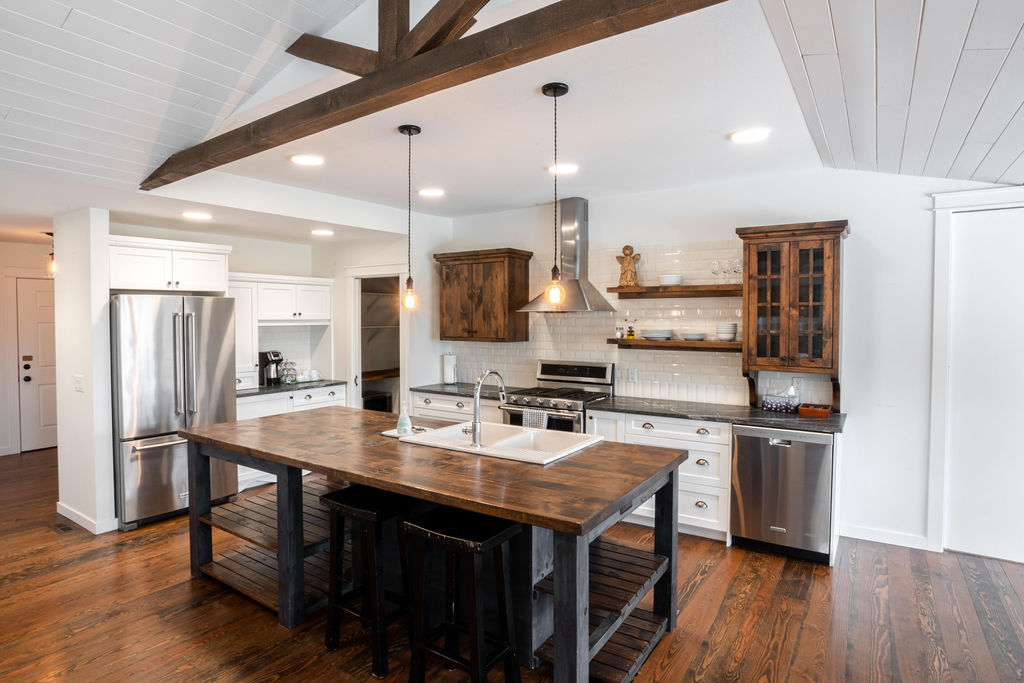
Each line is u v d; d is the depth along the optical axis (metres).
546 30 1.63
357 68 2.18
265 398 5.18
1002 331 3.52
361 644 2.70
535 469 2.54
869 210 3.80
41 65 2.36
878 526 3.86
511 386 5.46
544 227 5.17
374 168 3.86
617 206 4.79
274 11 2.26
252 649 2.64
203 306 4.41
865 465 3.88
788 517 3.58
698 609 2.99
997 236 3.50
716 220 4.33
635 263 4.68
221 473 4.58
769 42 2.06
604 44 2.09
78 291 4.11
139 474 4.11
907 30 1.69
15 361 6.23
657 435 4.06
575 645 2.00
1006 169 3.09
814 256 3.64
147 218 4.47
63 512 4.37
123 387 4.02
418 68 1.94
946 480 3.71
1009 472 3.54
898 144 2.96
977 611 2.96
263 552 3.56
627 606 2.37
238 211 4.17
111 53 2.35
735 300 4.31
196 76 2.57
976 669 2.47
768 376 4.18
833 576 3.36
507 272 5.04
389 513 2.49
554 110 2.75
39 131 2.77
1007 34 1.63
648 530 4.14
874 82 2.14
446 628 2.41
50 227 4.96
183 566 3.51
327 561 3.43
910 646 2.64
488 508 2.07
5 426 6.17
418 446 3.00
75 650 2.62
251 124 2.62
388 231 5.21
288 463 2.74
